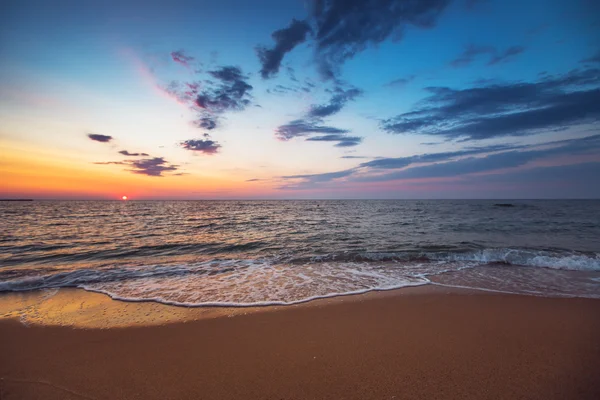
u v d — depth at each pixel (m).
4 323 4.80
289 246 13.17
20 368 3.45
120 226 22.67
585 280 7.41
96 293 6.44
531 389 2.95
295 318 4.96
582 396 2.83
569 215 33.69
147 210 50.41
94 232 18.72
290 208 59.22
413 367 3.39
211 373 3.33
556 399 2.79
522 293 6.32
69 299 6.05
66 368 3.46
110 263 9.84
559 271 8.37
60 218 30.55
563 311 5.24
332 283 7.17
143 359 3.66
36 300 5.99
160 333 4.41
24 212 40.97
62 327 4.64
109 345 4.04
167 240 15.20
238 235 17.17
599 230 18.70
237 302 5.80
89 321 4.88
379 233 17.66
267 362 3.55
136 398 2.91
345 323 4.73
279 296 6.18
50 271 8.68
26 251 12.22
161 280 7.53
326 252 11.48
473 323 4.71
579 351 3.76
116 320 4.92
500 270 8.49
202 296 6.19
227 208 59.66
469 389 2.96
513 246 12.78
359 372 3.30
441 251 11.15
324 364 3.49
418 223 24.09
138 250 12.40
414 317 4.97
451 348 3.86
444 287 6.79
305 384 3.10
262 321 4.84
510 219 27.84
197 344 4.05
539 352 3.73
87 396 2.95
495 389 2.95
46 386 3.10
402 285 6.95
